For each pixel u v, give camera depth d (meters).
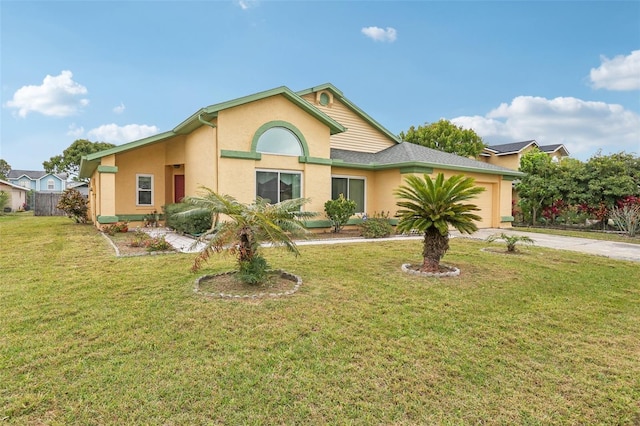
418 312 4.90
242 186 11.89
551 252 9.91
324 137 13.86
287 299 5.26
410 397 2.97
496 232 15.18
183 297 5.25
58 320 4.34
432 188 7.04
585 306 5.32
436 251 7.20
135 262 7.62
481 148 30.92
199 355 3.55
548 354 3.78
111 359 3.43
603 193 16.81
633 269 7.82
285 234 6.12
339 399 2.92
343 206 13.23
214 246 5.55
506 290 6.04
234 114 11.78
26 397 2.82
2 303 4.90
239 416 2.69
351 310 4.90
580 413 2.83
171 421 2.62
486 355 3.72
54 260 7.79
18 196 35.50
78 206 17.50
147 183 15.23
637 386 3.21
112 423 2.58
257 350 3.68
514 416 2.78
